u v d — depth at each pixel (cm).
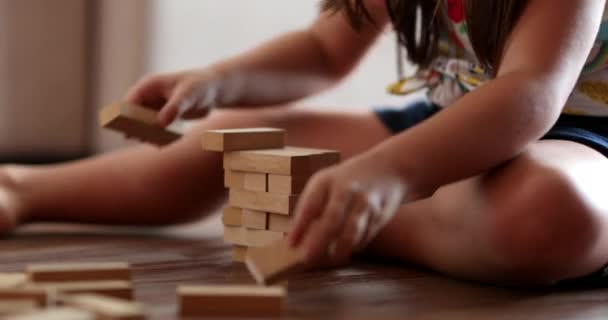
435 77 129
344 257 84
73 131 244
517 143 95
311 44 144
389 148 90
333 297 97
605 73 118
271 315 86
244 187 108
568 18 100
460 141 92
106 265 91
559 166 97
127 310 74
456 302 95
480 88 97
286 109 144
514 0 102
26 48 234
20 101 235
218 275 107
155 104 133
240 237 110
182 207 143
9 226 140
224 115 143
